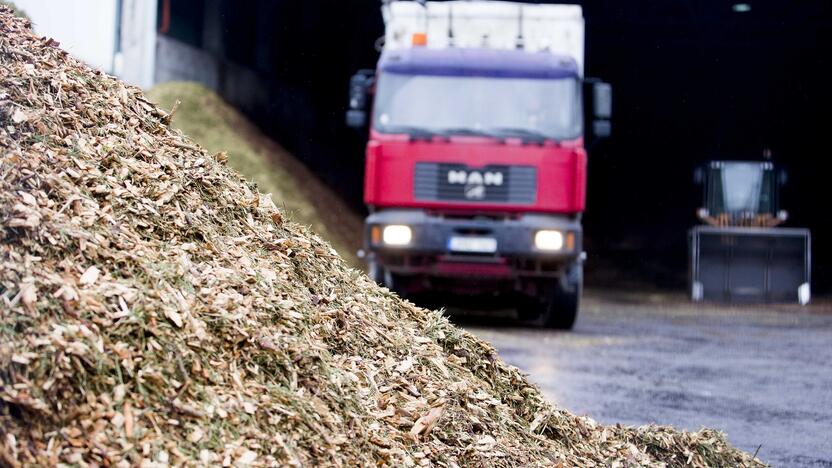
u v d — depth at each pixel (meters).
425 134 18.86
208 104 31.92
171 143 7.23
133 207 6.25
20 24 7.35
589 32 49.75
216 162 7.48
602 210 56.34
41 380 4.80
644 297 32.69
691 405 11.41
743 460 7.84
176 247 6.15
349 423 5.73
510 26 19.66
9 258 5.28
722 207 32.19
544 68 19.09
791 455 9.02
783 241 28.77
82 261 5.55
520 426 6.99
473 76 19.06
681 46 50.75
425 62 19.09
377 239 18.69
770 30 48.69
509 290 19.33
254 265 6.53
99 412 4.86
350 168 44.97
